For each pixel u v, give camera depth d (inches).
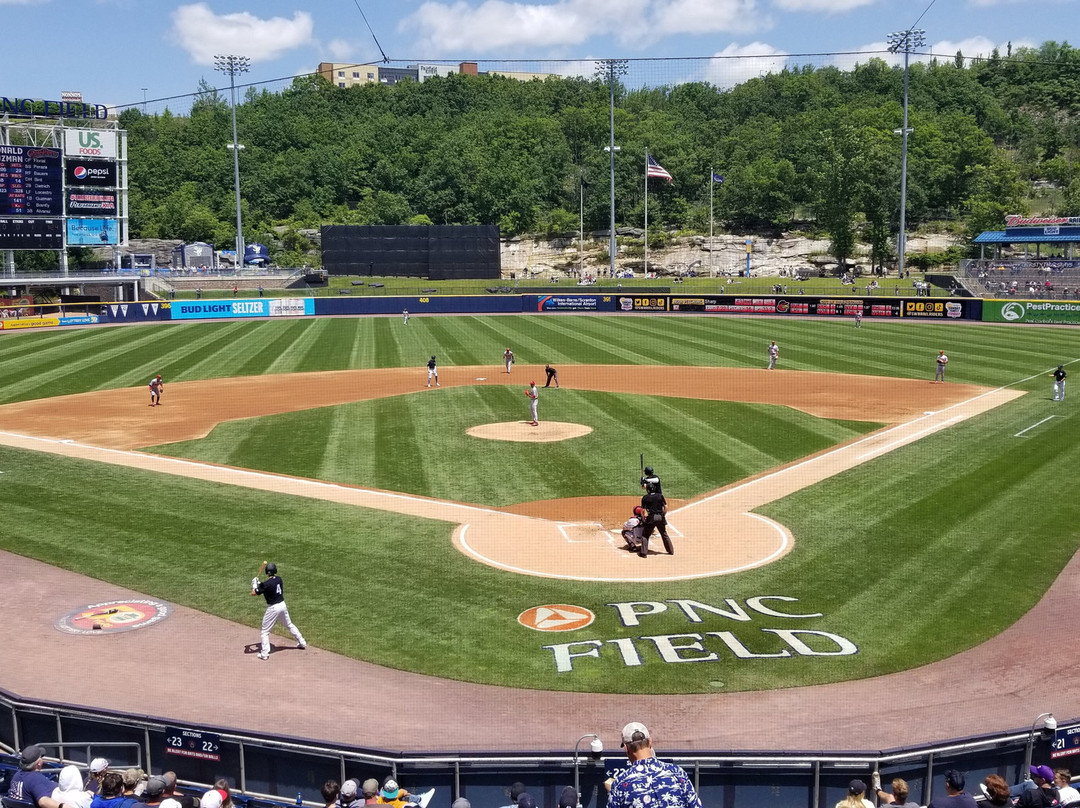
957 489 1210.6
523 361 2503.7
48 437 1585.9
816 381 2132.1
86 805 441.1
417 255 4569.4
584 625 801.6
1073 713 644.7
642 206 6122.1
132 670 724.0
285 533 1053.2
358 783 538.9
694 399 1891.0
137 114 7436.0
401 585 895.1
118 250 4008.4
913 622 804.6
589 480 1268.5
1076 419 1654.8
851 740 610.2
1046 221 4185.5
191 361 2546.8
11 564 960.9
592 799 531.2
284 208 6520.7
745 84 6875.0
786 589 879.1
